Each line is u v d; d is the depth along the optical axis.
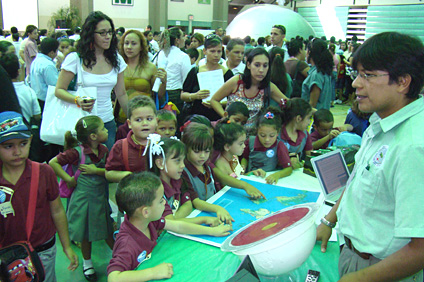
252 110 2.80
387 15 16.62
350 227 1.08
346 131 3.06
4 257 1.42
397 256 0.91
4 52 3.51
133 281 1.21
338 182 1.83
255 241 1.04
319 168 1.79
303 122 2.51
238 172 2.22
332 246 1.43
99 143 2.34
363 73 0.98
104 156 2.37
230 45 3.45
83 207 2.26
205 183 1.93
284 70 3.29
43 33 9.48
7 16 14.09
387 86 0.94
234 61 3.49
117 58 2.63
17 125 1.46
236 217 1.63
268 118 2.24
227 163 2.16
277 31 4.85
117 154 2.03
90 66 2.51
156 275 1.22
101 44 2.45
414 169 0.86
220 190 1.93
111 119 2.76
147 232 1.45
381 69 0.93
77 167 2.36
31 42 6.99
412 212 0.85
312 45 3.52
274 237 1.01
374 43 0.94
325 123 3.01
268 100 2.81
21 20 14.40
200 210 1.72
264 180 2.09
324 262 1.32
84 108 2.44
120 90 2.78
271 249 1.01
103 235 2.31
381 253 0.99
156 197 1.39
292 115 2.49
